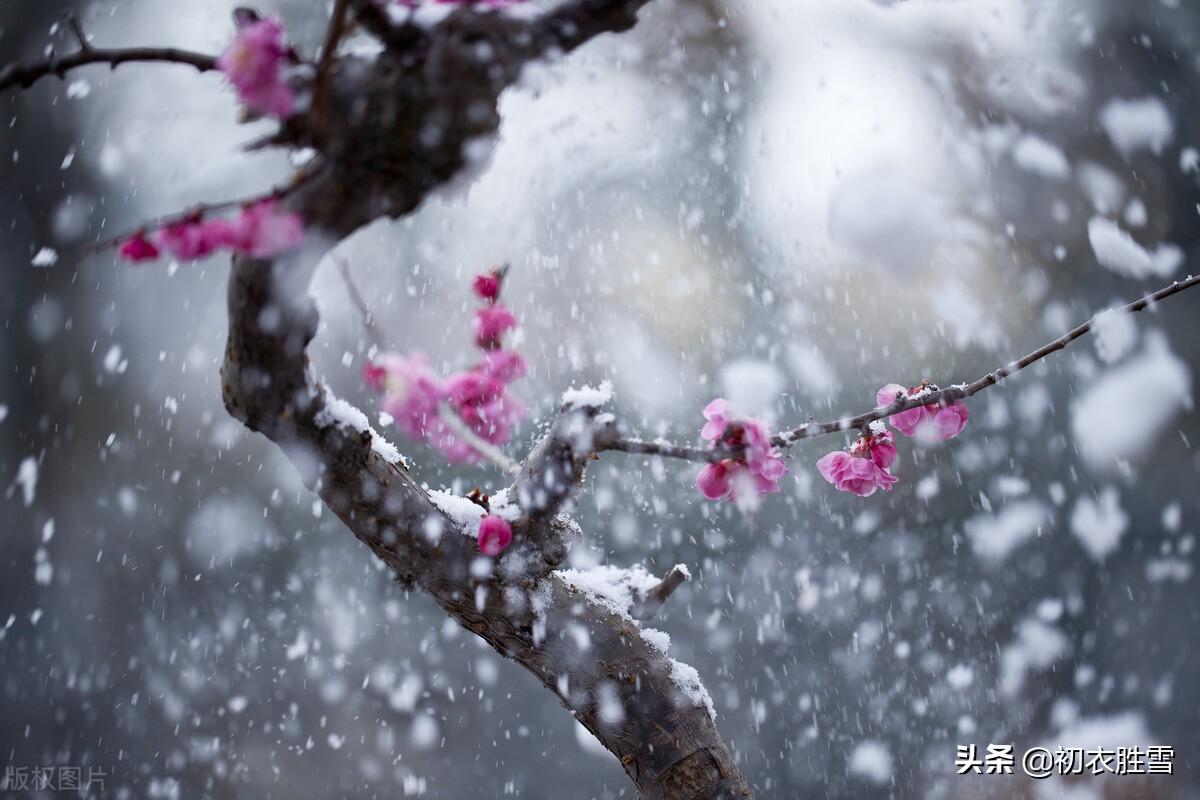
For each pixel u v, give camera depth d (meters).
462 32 1.17
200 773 5.34
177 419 7.89
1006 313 8.37
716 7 9.52
